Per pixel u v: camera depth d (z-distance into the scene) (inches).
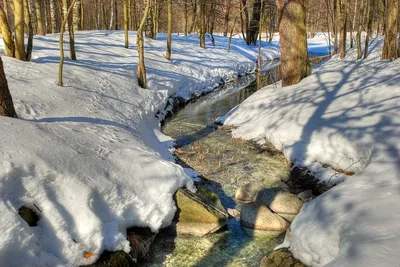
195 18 1162.6
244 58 836.6
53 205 150.7
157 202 191.5
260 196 234.7
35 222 144.2
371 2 509.7
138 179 194.5
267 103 364.2
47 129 199.2
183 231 196.4
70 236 148.7
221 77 668.1
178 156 298.5
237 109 395.9
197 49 757.9
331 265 117.0
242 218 209.2
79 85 347.3
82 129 233.0
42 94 283.4
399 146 206.7
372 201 149.6
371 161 201.8
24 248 132.7
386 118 248.5
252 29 1015.6
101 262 152.7
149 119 371.2
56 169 161.2
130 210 180.2
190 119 418.9
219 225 198.4
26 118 225.9
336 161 246.7
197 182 246.4
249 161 291.7
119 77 429.4
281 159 289.3
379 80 319.6
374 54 467.8
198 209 198.4
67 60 427.2
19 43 367.2
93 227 155.5
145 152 231.1
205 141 338.6
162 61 574.6
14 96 255.3
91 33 668.1
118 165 196.4
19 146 160.7
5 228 130.2
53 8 703.1
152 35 734.5
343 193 166.4
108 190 173.8
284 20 380.2
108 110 315.3
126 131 276.5
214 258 179.3
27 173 150.4
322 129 270.1
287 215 218.8
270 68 818.2
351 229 133.9
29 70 338.3
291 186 252.8
